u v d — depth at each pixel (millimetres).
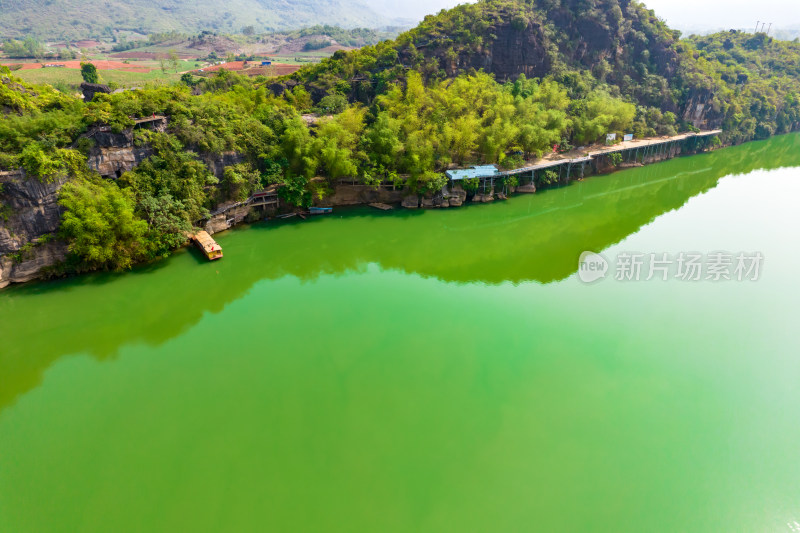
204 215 58531
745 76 135125
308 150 64188
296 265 55906
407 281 51781
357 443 30781
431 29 99062
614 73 111562
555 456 29938
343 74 90000
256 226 64250
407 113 73938
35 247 47500
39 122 47938
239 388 35812
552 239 63469
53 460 29797
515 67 98938
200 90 89625
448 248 60469
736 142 125375
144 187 52750
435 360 38594
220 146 60000
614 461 29656
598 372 37438
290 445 30641
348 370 37594
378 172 68938
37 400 34781
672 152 108188
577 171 88938
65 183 47812
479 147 76812
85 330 42906
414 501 26938
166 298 48125
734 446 30875
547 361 38531
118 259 49906
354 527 25469
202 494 27406
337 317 44875
